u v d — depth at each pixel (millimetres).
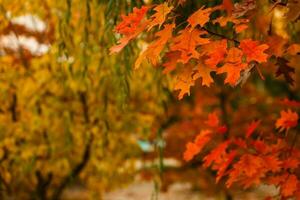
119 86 3074
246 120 8164
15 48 5418
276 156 2391
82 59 3629
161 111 5801
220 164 2389
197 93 8242
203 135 2352
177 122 7926
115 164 6258
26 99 5582
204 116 8156
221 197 7824
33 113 5629
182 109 8211
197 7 2529
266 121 7582
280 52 1982
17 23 5016
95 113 5648
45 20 4918
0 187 6043
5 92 5473
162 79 3990
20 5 4570
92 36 4152
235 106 8289
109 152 6207
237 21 1786
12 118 5809
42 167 5961
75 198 7734
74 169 6176
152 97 5820
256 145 2398
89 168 6496
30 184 6426
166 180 8016
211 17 2527
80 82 4711
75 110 5793
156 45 1726
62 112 5703
